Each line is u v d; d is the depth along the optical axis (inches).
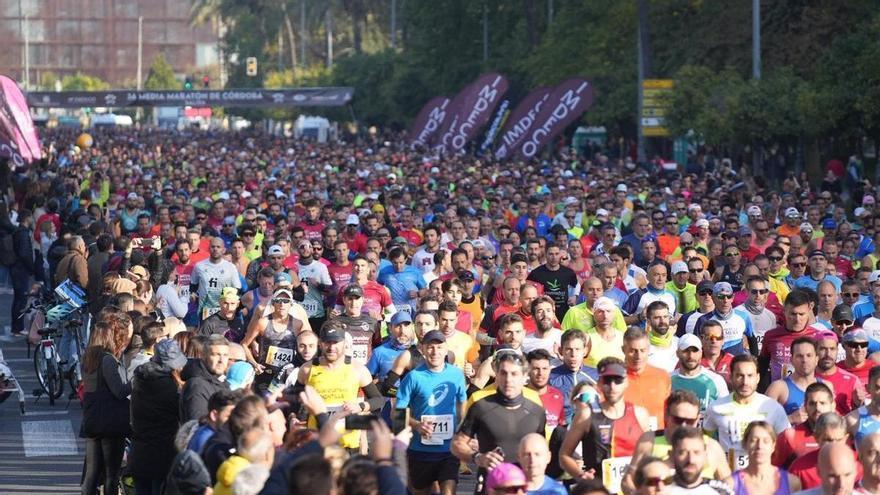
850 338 1168.8
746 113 4109.3
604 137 6988.2
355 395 1106.1
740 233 2027.6
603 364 971.9
